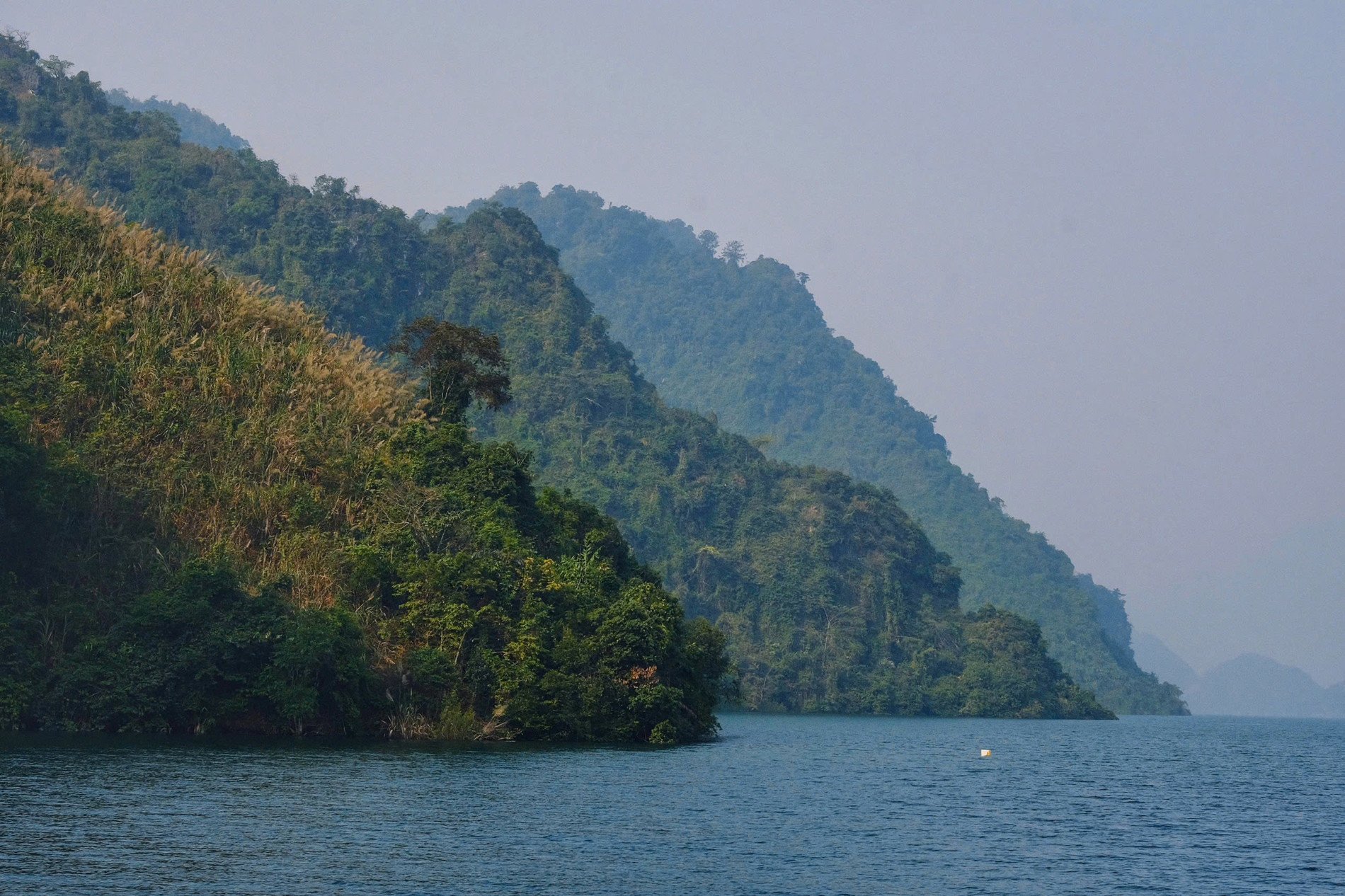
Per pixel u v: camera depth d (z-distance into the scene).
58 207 80.50
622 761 55.38
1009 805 47.66
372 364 89.12
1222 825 44.16
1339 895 30.17
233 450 69.25
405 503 71.00
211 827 30.53
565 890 25.95
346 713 58.78
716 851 31.66
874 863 31.58
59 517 59.59
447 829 32.41
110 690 54.19
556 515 86.44
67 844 27.50
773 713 197.62
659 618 70.75
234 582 58.72
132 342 72.31
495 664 64.50
